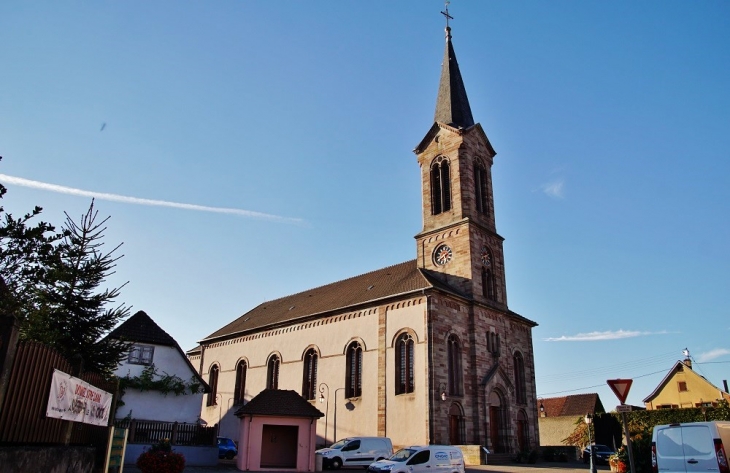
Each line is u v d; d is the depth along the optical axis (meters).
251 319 67.94
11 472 13.35
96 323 25.12
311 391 52.47
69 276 24.64
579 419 63.34
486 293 52.03
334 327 51.62
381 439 40.00
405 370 44.69
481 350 48.00
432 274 52.53
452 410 43.78
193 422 42.25
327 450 38.59
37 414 14.88
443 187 54.84
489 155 58.66
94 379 21.70
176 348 43.62
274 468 35.31
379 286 53.16
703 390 69.31
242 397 60.59
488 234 53.88
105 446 22.98
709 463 18.56
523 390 52.53
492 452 45.28
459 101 58.66
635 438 31.50
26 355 14.19
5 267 17.91
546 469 38.31
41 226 17.41
